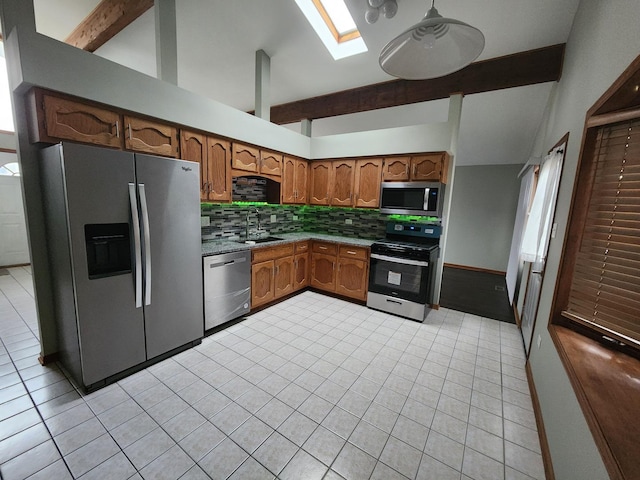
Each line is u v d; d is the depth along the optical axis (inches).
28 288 151.1
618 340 57.2
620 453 34.4
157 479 52.9
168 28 91.5
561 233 74.0
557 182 86.7
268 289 134.0
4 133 181.5
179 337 94.6
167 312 90.0
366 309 140.1
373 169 143.8
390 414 71.5
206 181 108.3
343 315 132.1
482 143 192.5
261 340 106.3
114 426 64.5
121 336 79.8
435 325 125.7
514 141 182.4
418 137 129.9
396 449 61.4
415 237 148.3
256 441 62.1
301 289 162.7
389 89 136.7
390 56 62.9
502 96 138.4
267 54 123.0
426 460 59.1
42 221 82.0
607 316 59.5
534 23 91.6
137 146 86.8
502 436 65.9
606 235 59.2
